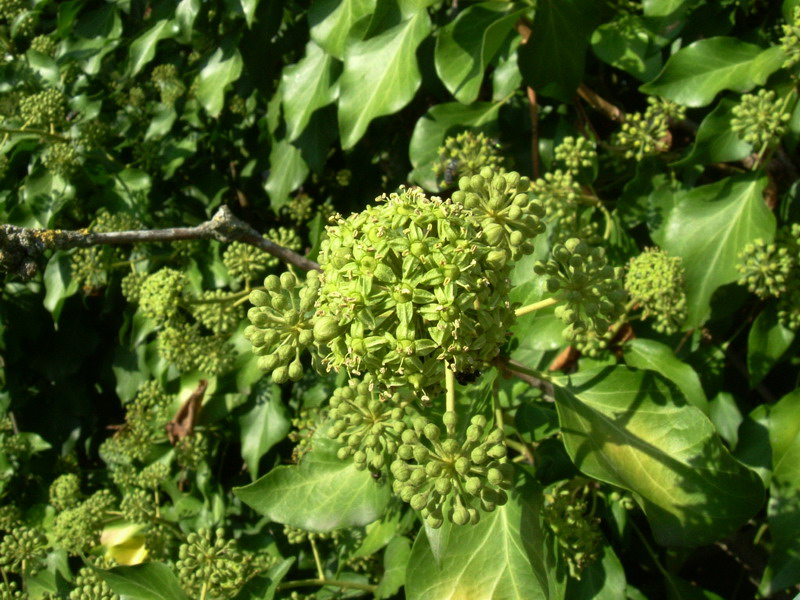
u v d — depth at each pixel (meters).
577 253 0.17
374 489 0.21
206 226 0.22
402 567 0.26
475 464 0.16
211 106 0.33
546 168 0.29
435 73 0.30
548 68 0.25
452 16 0.29
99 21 0.37
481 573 0.18
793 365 0.29
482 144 0.26
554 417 0.23
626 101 0.32
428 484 0.17
